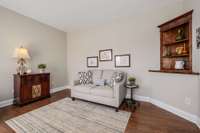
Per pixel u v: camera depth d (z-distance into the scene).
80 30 4.69
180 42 2.71
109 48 3.96
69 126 2.07
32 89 3.31
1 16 3.04
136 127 2.02
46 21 3.99
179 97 2.41
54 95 4.04
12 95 3.28
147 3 2.87
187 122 2.15
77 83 3.55
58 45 4.73
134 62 3.48
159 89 2.93
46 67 4.25
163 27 2.88
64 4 2.97
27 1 2.85
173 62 2.96
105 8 3.12
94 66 4.35
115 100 2.68
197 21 2.14
